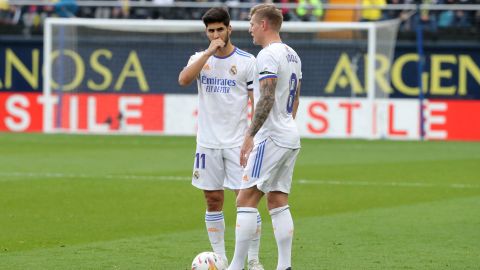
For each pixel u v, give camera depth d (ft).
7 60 270.87
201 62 89.15
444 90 257.55
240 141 92.68
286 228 85.25
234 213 126.82
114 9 287.28
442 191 150.51
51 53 261.24
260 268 89.15
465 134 254.47
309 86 260.21
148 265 91.40
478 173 176.24
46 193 143.02
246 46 260.83
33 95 266.36
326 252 98.78
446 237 107.96
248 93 92.79
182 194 143.54
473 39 257.96
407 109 254.88
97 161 191.42
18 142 234.79
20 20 282.77
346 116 254.88
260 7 84.99
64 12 276.62
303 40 260.01
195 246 101.60
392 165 189.06
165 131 262.06
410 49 259.60
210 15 89.10
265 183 83.92
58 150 215.51
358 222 118.73
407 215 124.47
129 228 113.39
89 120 263.49
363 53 257.34
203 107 92.79
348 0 287.07
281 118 84.33
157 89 263.29
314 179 164.76
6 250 98.78
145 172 171.94
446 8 259.60
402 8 257.75
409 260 94.32
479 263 92.89
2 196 139.33
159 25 260.01
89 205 131.54
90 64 263.49
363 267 91.09
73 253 97.14
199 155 92.58
